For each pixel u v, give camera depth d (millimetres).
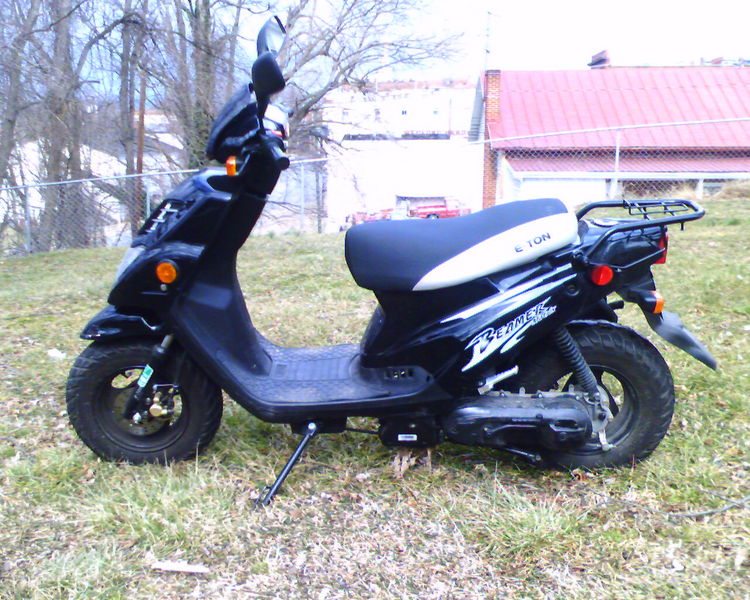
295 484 3145
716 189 16625
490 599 2447
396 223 3080
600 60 30188
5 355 4941
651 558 2611
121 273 3105
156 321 3170
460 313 2998
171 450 3258
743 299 5281
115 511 2906
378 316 3193
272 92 2789
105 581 2531
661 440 3170
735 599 2387
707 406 3705
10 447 3508
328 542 2762
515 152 20047
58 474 3221
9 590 2484
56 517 2916
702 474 3078
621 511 2893
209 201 3055
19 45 14469
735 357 4281
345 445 3473
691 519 2822
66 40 15586
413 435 3125
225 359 3139
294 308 5762
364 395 3068
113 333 3115
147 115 17531
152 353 3109
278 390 3145
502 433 2959
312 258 7910
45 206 13055
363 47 17266
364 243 3012
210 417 3244
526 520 2803
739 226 8422
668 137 21422
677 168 19719
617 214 9695
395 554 2691
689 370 4109
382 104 18750
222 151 3061
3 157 15242
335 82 17609
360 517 2920
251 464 3287
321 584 2537
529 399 3023
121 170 17938
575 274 2979
